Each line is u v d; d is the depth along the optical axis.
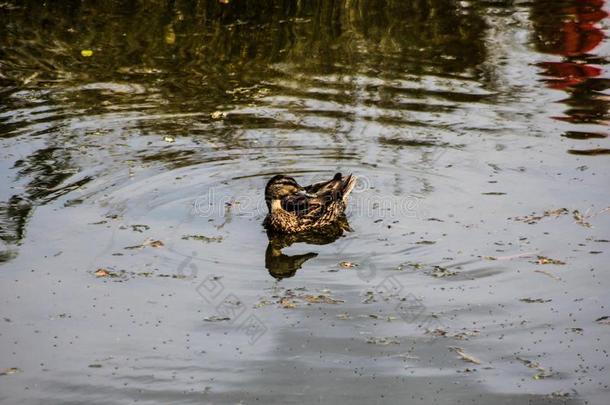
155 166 15.66
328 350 10.64
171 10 23.28
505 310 11.38
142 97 18.58
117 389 9.87
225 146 16.42
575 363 10.30
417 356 10.51
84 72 19.73
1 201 14.27
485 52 20.89
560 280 12.03
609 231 13.23
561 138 16.52
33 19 22.73
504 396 9.73
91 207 14.21
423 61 20.34
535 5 24.27
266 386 9.95
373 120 17.41
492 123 17.19
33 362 10.36
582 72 19.67
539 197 14.38
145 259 12.77
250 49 20.95
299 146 16.45
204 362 10.41
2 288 11.90
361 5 23.83
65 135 16.80
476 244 13.05
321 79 19.42
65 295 11.78
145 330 11.05
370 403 9.66
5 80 19.27
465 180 15.05
